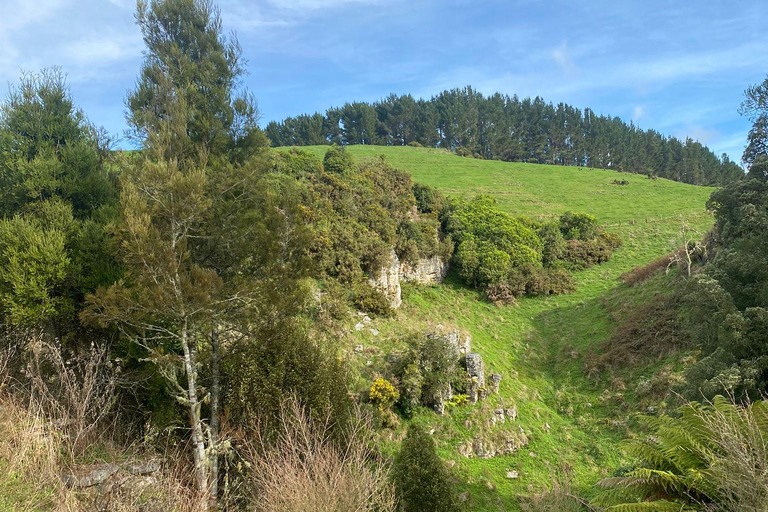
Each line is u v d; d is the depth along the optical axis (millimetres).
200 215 12109
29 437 7957
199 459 10797
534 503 15117
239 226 13516
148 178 11492
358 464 8977
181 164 13789
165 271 10797
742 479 5129
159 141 12906
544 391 24328
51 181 14164
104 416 11016
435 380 19688
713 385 13305
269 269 13211
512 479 17234
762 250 17406
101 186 15352
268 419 12188
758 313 14094
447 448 18031
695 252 30281
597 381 24141
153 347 12891
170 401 12688
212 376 13180
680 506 5918
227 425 12422
